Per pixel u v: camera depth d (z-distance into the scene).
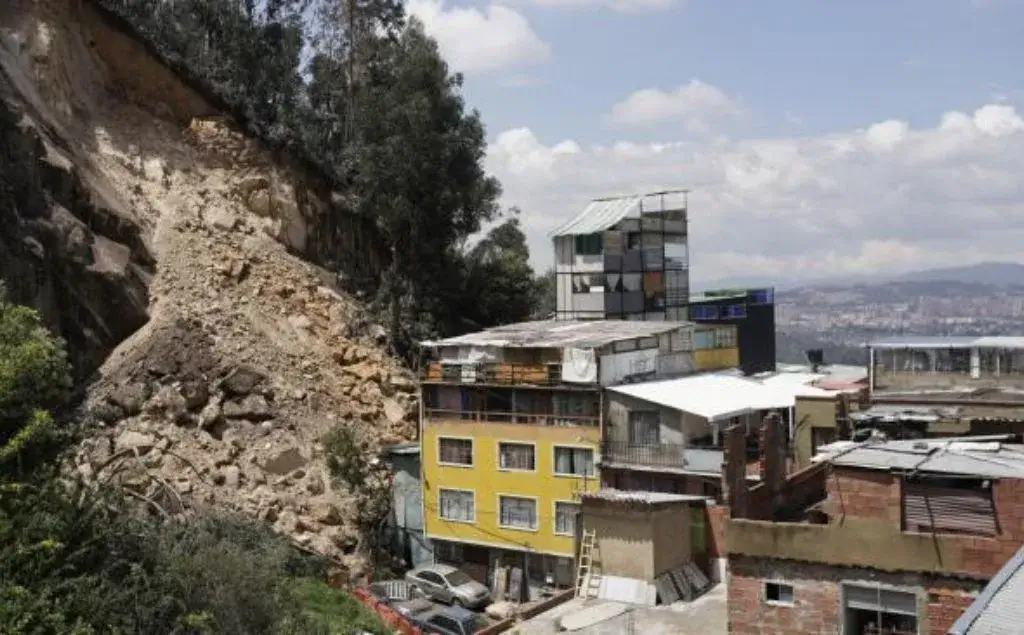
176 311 58.62
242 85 78.50
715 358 59.25
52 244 53.22
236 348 58.47
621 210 67.25
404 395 63.66
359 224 79.06
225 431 53.53
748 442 44.56
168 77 71.62
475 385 50.50
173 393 53.19
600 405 47.34
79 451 44.41
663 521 37.00
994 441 28.12
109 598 25.52
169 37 75.75
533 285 84.81
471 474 50.41
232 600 28.36
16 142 53.66
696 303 73.12
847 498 23.33
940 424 32.34
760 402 46.75
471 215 75.56
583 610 34.44
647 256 67.69
